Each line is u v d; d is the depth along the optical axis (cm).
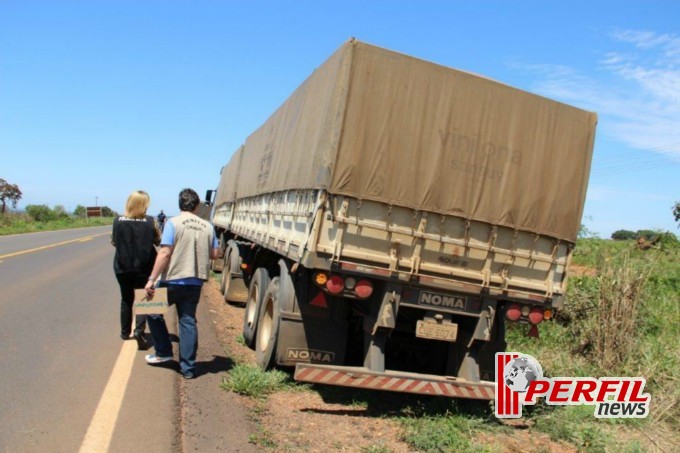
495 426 548
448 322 549
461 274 545
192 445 418
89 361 602
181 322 583
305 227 549
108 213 7850
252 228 976
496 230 561
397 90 529
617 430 559
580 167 597
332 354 588
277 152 822
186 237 580
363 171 518
